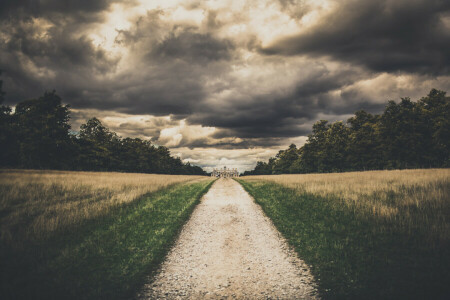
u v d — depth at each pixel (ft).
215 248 21.89
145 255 19.76
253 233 26.12
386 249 19.38
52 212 29.43
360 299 13.35
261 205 41.52
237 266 18.25
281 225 28.58
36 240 20.93
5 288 13.99
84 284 15.03
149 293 14.46
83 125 170.91
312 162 170.50
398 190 38.88
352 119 153.17
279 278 16.28
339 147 148.97
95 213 29.76
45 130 109.50
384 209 28.40
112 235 23.50
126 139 212.43
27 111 112.78
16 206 31.14
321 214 31.35
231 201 46.37
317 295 14.03
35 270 16.22
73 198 38.86
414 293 13.55
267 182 76.33
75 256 18.61
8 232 21.47
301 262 18.61
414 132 104.42
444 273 15.31
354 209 31.07
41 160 111.86
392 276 15.49
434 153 101.91
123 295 14.16
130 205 37.09
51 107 117.70
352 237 22.54
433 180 42.52
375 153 129.29
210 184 89.20
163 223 28.81
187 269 17.74
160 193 50.55
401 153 107.24
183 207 38.65
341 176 74.28
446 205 27.78
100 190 47.60
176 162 357.20
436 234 20.49
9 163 104.94
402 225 23.71
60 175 68.69
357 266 17.17
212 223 30.25
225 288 15.10
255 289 14.93
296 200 41.55
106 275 16.29
